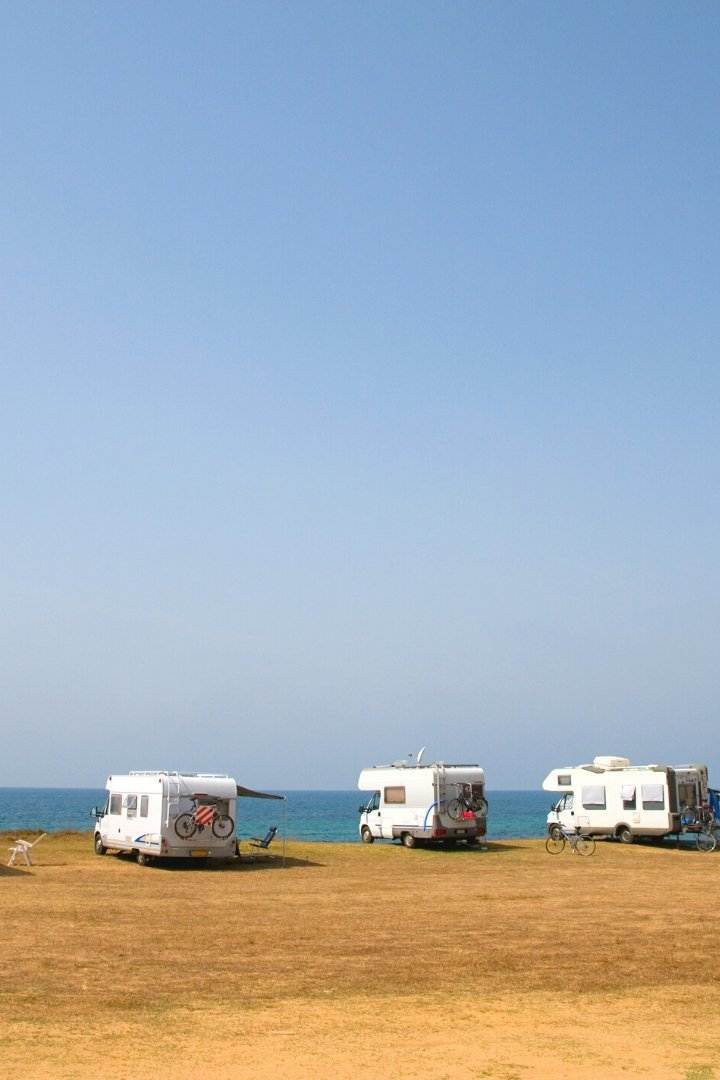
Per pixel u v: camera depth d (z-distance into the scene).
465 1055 10.86
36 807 155.12
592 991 14.08
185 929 18.95
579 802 41.69
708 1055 10.96
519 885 27.06
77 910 21.31
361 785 40.81
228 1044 11.09
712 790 40.00
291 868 31.59
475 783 38.41
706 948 17.41
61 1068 10.02
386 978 14.76
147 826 31.36
